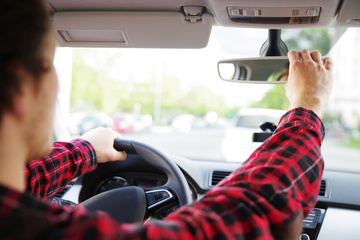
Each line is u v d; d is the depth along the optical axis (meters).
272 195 0.65
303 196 0.71
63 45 2.04
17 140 0.49
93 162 1.23
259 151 0.77
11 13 0.47
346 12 1.54
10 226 0.43
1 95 0.46
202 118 14.85
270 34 1.93
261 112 2.69
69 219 0.50
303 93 0.88
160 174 1.93
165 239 0.51
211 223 0.57
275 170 0.70
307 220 2.07
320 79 0.90
